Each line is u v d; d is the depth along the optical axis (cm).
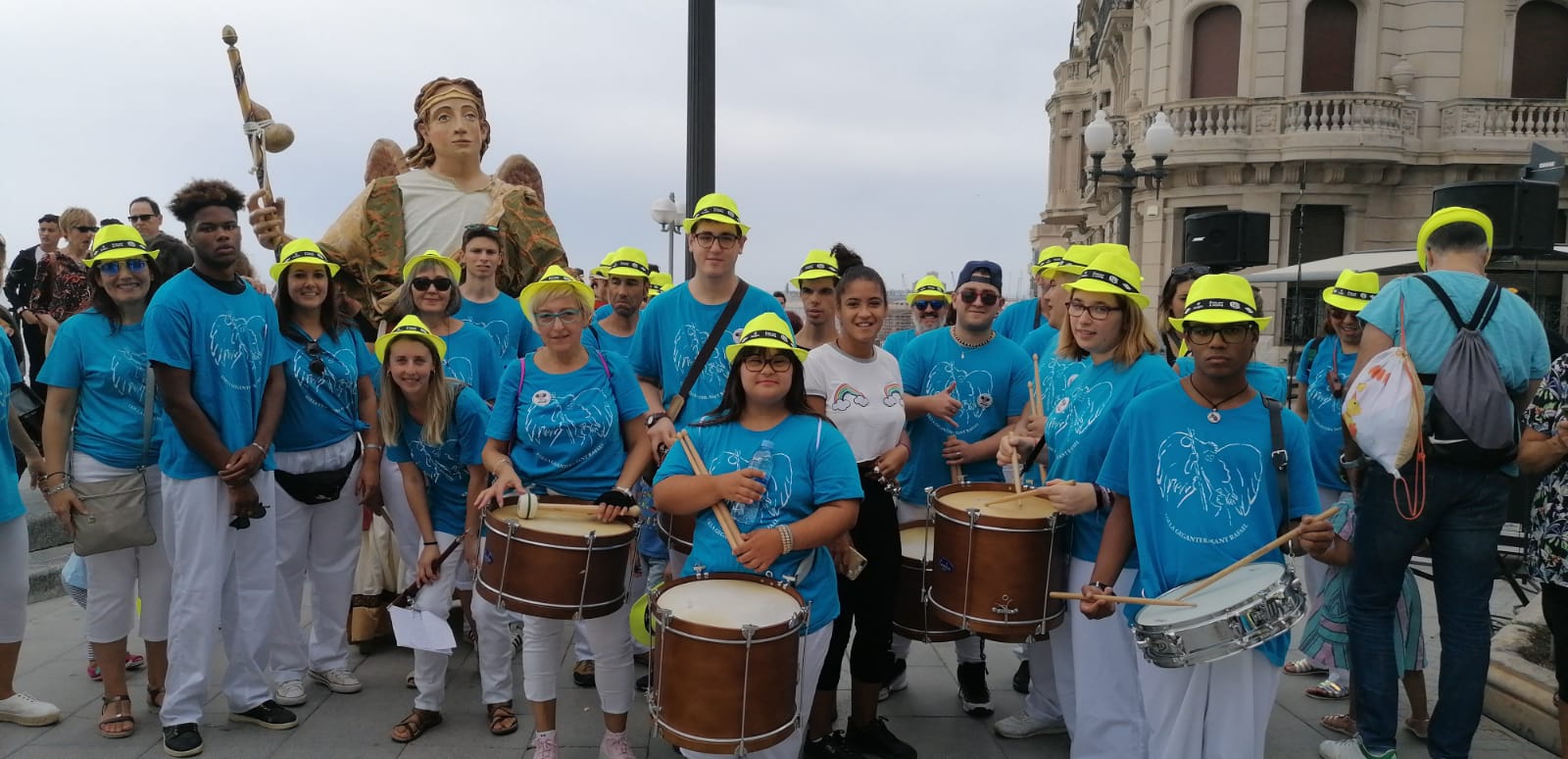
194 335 418
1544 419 380
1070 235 3681
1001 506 397
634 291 598
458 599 611
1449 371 377
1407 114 1944
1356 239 1980
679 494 358
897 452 426
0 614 453
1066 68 3588
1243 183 1991
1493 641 523
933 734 464
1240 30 1978
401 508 492
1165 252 2075
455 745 445
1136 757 378
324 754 434
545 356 436
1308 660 540
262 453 436
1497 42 1944
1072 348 419
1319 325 1906
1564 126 1930
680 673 320
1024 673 515
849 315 428
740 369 364
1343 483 509
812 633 361
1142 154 2067
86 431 444
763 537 344
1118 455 352
